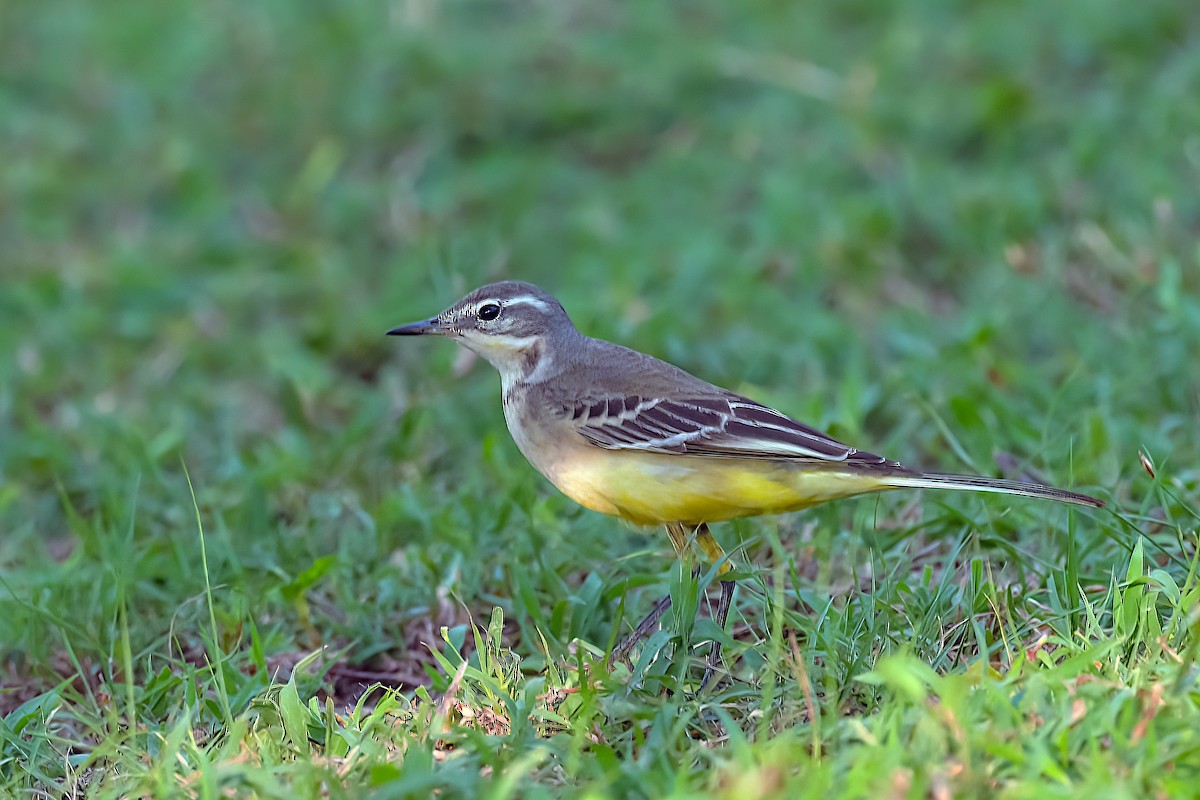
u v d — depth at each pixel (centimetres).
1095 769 705
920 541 1108
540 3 2292
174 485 1325
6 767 914
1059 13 2048
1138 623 855
